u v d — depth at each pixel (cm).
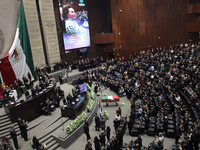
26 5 2622
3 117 1525
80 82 2866
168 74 2345
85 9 3481
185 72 2325
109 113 1928
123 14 3484
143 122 1530
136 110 1806
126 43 3638
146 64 2912
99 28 3809
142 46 3747
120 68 3081
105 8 3853
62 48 3316
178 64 2647
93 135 1530
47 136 1437
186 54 2831
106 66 3359
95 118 1561
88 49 3688
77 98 1942
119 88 2406
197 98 1652
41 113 1750
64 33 3272
